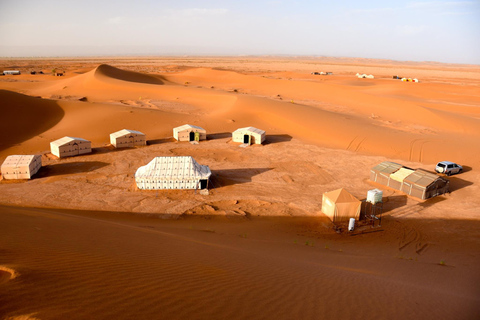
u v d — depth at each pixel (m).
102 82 98.25
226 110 66.94
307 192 31.36
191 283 8.41
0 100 55.34
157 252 12.12
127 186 32.00
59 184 31.78
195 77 139.12
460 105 82.00
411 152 43.75
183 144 47.19
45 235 12.40
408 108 70.06
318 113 62.97
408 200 29.39
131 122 56.22
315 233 22.70
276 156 42.38
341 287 10.07
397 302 9.12
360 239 21.78
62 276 7.38
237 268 11.03
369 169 37.91
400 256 18.39
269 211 27.08
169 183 31.33
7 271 7.08
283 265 12.63
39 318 5.01
